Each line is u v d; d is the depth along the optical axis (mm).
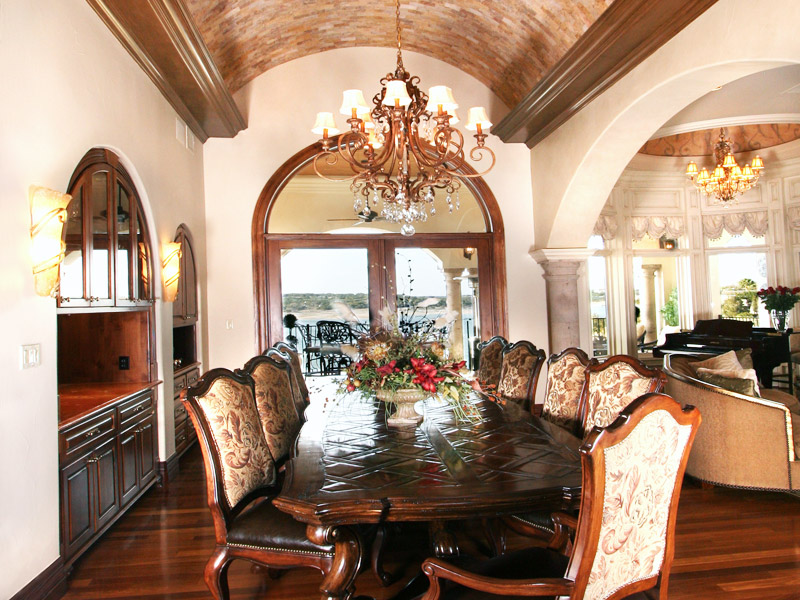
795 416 3924
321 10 5391
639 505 1544
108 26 3562
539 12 4836
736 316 8391
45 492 2629
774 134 7828
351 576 2033
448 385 2807
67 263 3086
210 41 4957
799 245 7844
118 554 3109
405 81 3703
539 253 6340
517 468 2141
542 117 5684
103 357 4234
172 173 4977
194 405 2270
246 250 6242
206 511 3768
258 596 2643
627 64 4277
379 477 2080
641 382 2633
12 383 2430
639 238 8227
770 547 3035
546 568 1870
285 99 6324
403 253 6625
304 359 6418
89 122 3297
